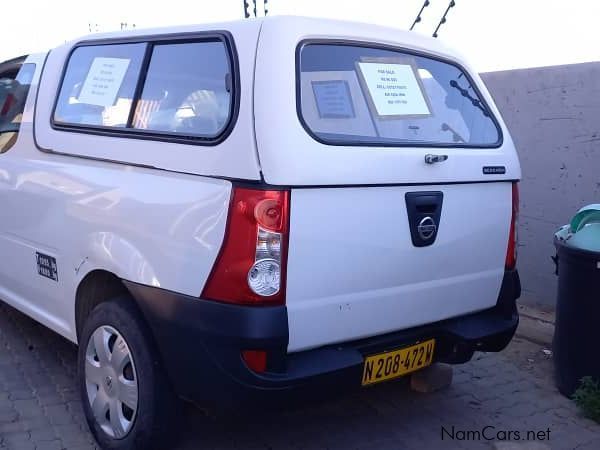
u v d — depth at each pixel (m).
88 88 3.76
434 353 3.46
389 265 3.07
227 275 2.72
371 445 3.62
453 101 3.65
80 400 4.02
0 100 4.57
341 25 3.19
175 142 3.05
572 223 4.18
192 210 2.86
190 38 3.22
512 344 5.11
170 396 3.13
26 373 4.36
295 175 2.70
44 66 4.18
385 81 3.30
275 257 2.70
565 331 4.19
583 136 5.26
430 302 3.31
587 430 3.88
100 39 3.83
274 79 2.79
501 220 3.61
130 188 3.19
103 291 3.58
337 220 2.85
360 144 2.96
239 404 2.80
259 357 2.74
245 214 2.69
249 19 3.01
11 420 3.76
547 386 4.43
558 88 5.37
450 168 3.27
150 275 3.00
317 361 2.89
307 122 2.85
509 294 3.70
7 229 4.29
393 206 3.05
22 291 4.26
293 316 2.78
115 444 3.31
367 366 3.08
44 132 3.95
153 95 3.33
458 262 3.40
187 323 2.83
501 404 4.17
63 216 3.62
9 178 4.21
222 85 2.97
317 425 3.82
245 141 2.76
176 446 3.50
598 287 3.96
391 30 3.47
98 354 3.39
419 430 3.81
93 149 3.50
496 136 3.70
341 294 2.92
